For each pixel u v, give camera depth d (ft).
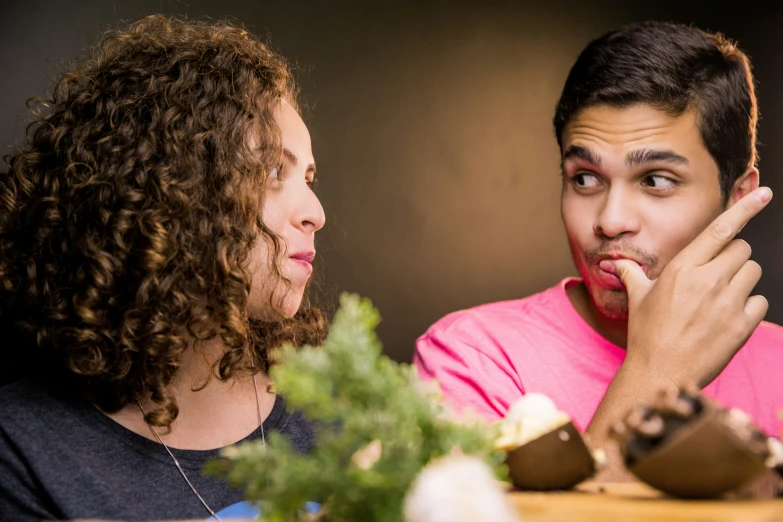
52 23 8.20
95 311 3.46
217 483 3.55
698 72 3.80
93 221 3.52
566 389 4.27
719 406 1.95
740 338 3.31
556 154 9.64
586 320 4.46
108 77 3.81
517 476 2.14
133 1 8.37
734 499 1.95
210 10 8.85
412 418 1.79
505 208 9.62
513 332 4.46
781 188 8.84
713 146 3.81
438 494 1.56
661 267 3.80
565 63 9.64
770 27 9.02
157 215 3.42
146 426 3.61
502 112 9.66
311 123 9.40
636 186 3.81
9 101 8.06
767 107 8.95
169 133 3.58
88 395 3.63
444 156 9.61
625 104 3.75
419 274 9.50
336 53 9.45
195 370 3.66
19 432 3.43
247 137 3.69
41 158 3.75
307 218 3.77
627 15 9.50
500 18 9.65
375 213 9.49
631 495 2.07
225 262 3.47
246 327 3.66
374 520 1.74
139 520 3.33
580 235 3.92
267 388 3.84
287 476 1.75
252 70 3.90
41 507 3.36
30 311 3.68
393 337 9.43
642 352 3.31
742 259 3.38
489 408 4.26
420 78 9.60
